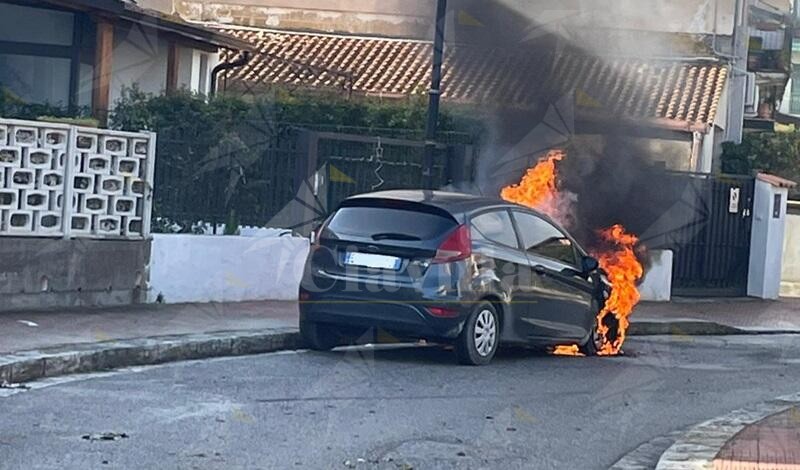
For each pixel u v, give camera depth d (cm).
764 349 1582
